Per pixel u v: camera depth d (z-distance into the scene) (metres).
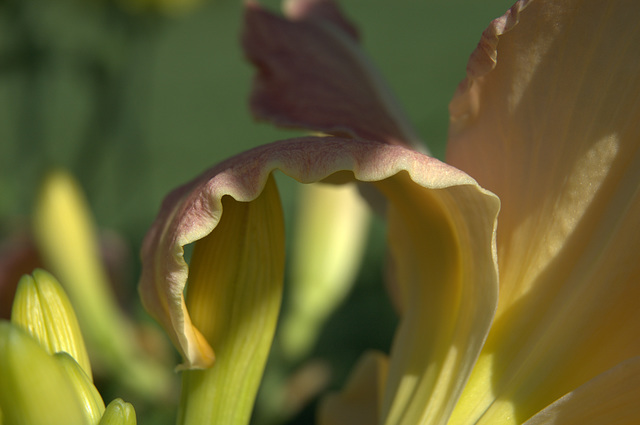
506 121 0.23
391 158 0.22
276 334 0.46
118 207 0.59
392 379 0.24
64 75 0.88
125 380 0.40
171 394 0.40
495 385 0.23
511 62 0.22
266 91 0.27
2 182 0.50
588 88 0.22
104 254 0.44
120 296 0.45
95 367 0.40
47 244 0.39
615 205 0.22
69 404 0.21
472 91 0.23
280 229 0.23
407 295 0.25
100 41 0.51
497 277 0.22
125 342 0.40
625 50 0.22
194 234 0.22
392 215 0.25
